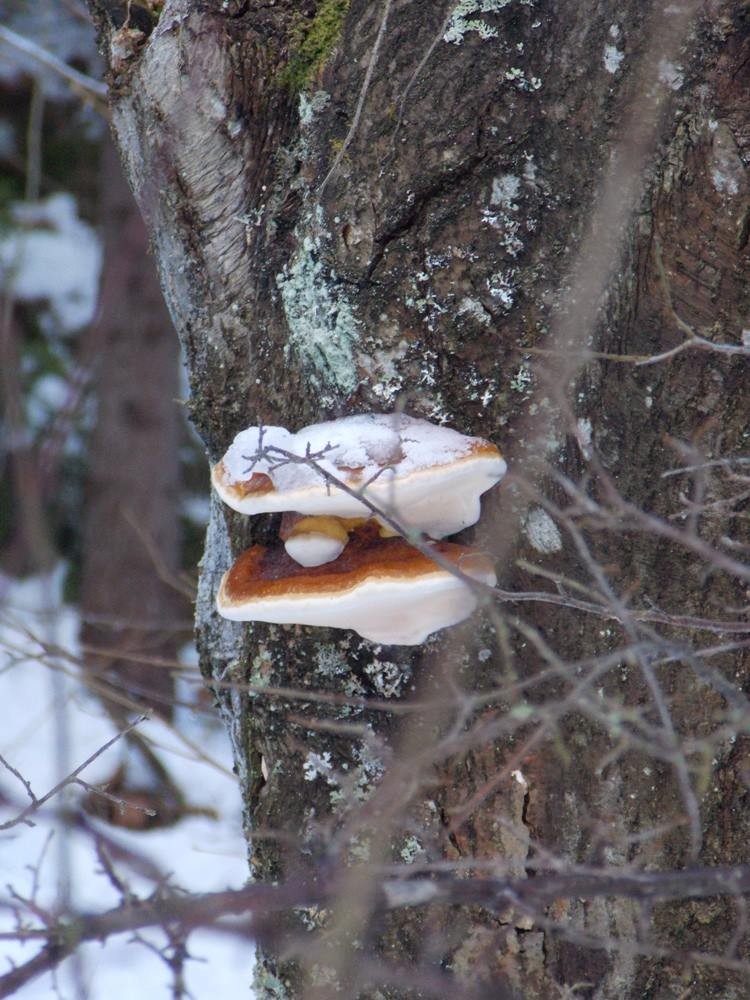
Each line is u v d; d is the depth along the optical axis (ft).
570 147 4.88
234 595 4.89
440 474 4.71
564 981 4.98
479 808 4.99
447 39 4.89
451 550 4.82
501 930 4.85
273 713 5.17
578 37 4.87
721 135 4.88
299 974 5.13
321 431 4.84
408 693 5.04
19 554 6.64
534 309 4.89
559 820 4.99
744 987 4.98
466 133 4.88
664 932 4.98
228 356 5.19
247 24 5.13
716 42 4.85
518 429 4.92
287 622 4.88
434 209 4.90
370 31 4.97
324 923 5.08
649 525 4.64
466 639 4.98
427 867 4.52
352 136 4.94
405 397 4.84
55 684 4.36
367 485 4.61
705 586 4.96
